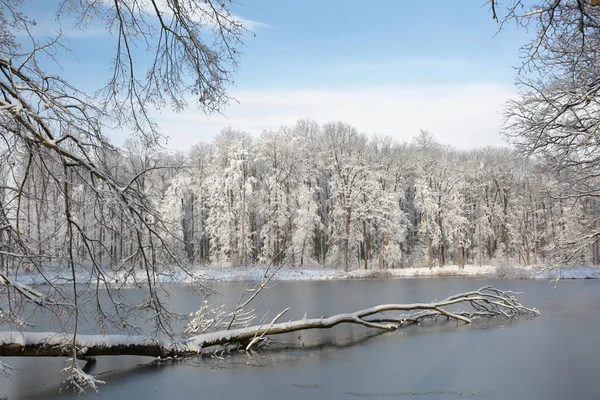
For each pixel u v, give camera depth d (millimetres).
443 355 13109
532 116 9414
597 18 6348
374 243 52562
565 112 8758
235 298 25359
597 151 9016
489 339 15219
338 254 48844
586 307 22375
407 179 56219
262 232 47906
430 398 9570
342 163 48156
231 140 51812
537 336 15625
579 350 13508
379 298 25516
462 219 48531
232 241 47031
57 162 6094
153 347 12031
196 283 9633
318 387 10297
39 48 5406
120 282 8711
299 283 36562
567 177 10234
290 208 48812
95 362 12352
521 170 48656
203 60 5223
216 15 4965
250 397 9672
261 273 40938
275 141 48906
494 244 60188
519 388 10125
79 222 7074
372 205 47312
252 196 48562
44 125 5707
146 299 10055
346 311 20766
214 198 48406
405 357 12922
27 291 7023
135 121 5883
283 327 14375
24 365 12109
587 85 7883
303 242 46594
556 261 10961
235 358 12891
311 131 61219
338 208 47156
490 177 53969
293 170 49750
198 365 12094
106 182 6621
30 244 6949
